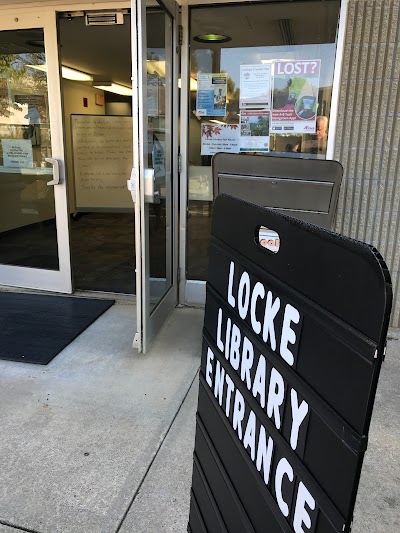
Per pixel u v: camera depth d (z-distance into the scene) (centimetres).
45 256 378
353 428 55
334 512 59
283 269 71
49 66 334
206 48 306
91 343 284
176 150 318
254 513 82
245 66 303
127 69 688
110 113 959
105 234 657
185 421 205
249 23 296
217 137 320
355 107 287
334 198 223
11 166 365
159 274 303
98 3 317
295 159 221
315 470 63
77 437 193
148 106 252
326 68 290
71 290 377
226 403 95
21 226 377
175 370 251
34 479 168
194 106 317
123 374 246
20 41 338
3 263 390
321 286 61
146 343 272
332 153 297
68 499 159
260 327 79
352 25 275
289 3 286
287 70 296
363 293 53
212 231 101
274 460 74
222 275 96
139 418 207
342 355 57
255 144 314
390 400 226
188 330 305
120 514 153
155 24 258
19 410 212
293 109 302
